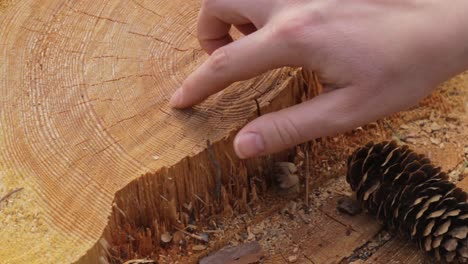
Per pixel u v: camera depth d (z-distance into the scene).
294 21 0.58
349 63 0.58
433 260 0.61
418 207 0.61
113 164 0.61
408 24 0.58
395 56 0.58
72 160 0.62
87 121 0.63
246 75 0.60
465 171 0.66
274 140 0.59
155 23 0.69
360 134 0.67
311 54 0.58
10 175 0.61
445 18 0.59
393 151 0.62
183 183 0.62
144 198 0.61
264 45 0.58
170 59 0.67
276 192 0.65
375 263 0.62
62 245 0.58
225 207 0.63
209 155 0.62
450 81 0.70
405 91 0.59
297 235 0.63
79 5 0.70
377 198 0.62
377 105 0.59
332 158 0.66
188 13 0.69
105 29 0.69
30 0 0.71
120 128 0.63
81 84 0.66
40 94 0.65
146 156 0.62
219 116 0.63
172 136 0.62
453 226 0.60
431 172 0.62
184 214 0.62
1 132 0.63
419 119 0.69
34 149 0.62
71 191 0.60
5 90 0.65
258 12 0.60
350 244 0.62
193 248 0.62
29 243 0.58
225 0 0.61
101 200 0.60
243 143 0.59
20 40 0.68
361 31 0.58
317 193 0.65
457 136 0.68
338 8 0.58
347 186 0.65
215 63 0.60
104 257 0.59
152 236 0.62
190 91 0.62
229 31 0.66
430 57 0.59
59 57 0.67
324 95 0.59
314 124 0.58
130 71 0.66
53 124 0.63
